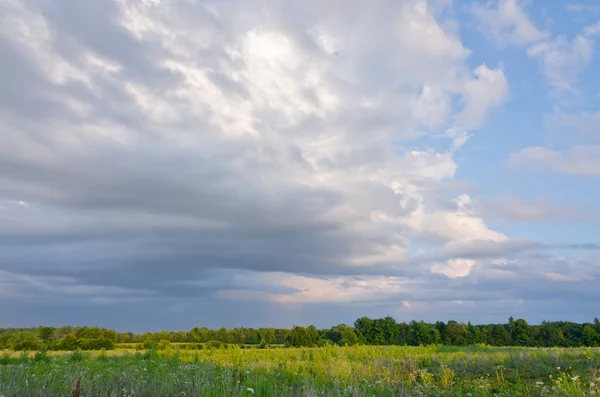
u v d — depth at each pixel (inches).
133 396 433.4
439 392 520.7
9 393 399.2
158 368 698.2
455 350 1145.4
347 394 464.8
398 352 1006.4
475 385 535.5
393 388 516.4
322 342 2527.1
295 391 486.9
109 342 2082.9
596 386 472.4
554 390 484.4
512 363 661.9
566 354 711.1
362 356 935.7
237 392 446.9
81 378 468.4
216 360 917.2
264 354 1032.2
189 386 466.9
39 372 558.3
